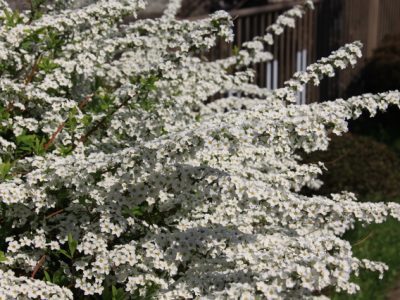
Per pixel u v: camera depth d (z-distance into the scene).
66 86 4.14
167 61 3.68
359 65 11.79
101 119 3.74
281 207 2.89
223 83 4.83
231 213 3.10
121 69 4.54
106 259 2.97
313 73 3.49
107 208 3.06
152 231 3.19
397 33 12.65
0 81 3.54
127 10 4.21
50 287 2.68
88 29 4.46
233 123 2.90
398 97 3.20
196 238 3.01
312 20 10.11
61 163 2.92
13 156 3.54
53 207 3.12
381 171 7.75
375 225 6.97
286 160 3.96
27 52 3.91
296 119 2.82
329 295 5.23
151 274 3.00
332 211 3.09
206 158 2.90
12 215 3.10
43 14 4.39
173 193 3.25
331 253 2.81
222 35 3.48
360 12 11.73
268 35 5.09
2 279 2.70
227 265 3.00
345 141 7.87
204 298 2.56
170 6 5.39
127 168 2.96
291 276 2.48
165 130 3.85
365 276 5.91
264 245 2.97
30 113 3.91
